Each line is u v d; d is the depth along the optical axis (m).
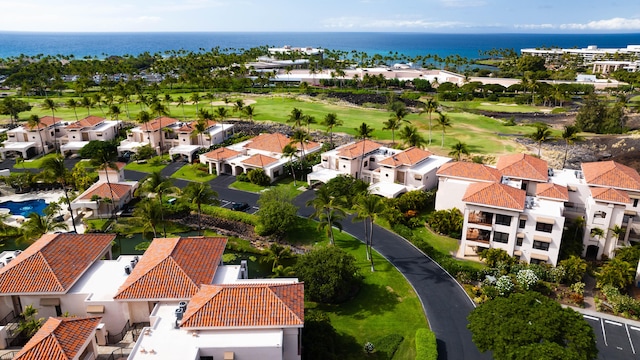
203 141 125.19
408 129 108.50
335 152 101.19
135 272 48.50
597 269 64.19
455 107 186.38
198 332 39.34
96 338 44.19
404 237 74.19
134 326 46.62
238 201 90.19
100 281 49.69
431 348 46.97
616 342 49.88
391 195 84.12
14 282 47.19
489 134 135.88
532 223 62.97
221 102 188.88
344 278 56.62
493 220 64.88
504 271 61.25
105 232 77.19
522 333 38.75
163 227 73.19
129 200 88.94
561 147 120.44
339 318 54.19
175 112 168.38
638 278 60.22
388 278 62.56
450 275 63.31
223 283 47.97
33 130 122.00
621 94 197.00
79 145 122.88
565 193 69.88
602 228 66.25
